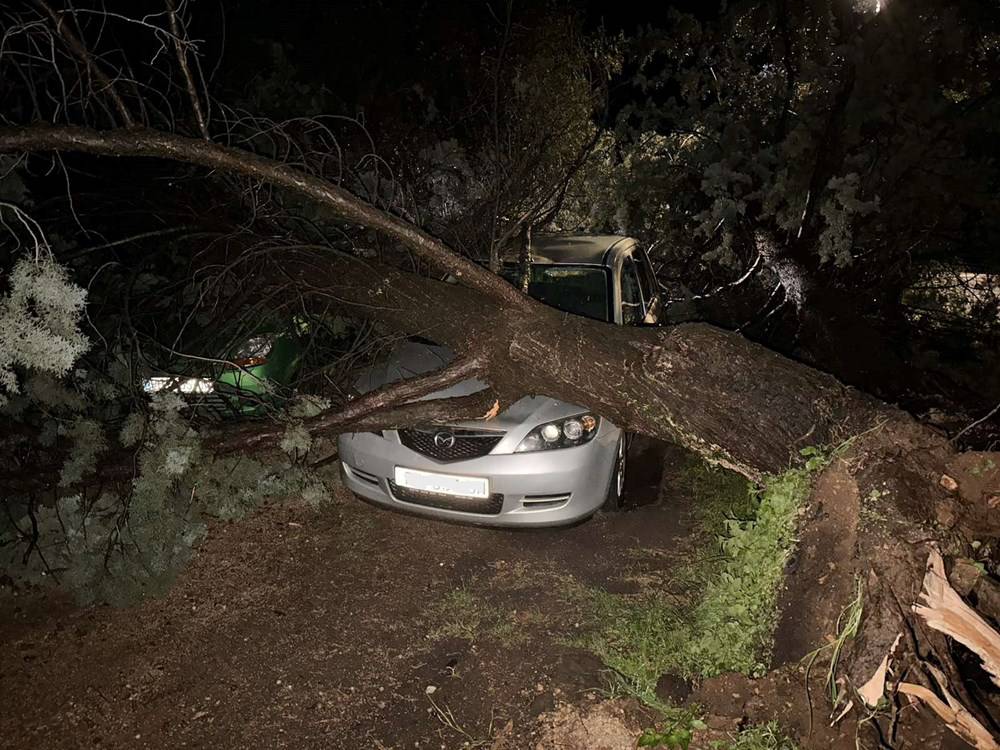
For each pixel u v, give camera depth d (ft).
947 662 8.29
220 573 12.71
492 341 12.41
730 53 23.63
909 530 8.63
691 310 22.07
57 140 9.20
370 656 10.73
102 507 12.29
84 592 11.76
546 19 23.71
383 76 25.96
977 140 19.58
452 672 10.37
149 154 9.78
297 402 13.57
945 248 21.13
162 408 11.98
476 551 13.52
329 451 17.03
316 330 15.52
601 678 10.01
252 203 14.37
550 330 12.21
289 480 14.32
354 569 12.90
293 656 10.71
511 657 10.64
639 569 12.91
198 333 15.43
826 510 9.41
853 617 8.49
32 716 9.57
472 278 11.95
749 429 11.30
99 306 14.30
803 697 8.55
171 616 11.60
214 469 13.56
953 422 11.39
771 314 20.38
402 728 9.39
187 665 10.53
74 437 11.99
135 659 10.64
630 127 24.32
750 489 11.98
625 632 10.85
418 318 13.41
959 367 17.54
